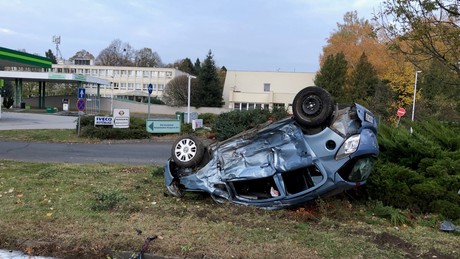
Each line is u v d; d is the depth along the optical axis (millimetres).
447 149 7863
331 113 5809
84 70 102750
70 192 7352
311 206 6387
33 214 5844
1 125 27594
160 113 64438
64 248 4680
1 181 8242
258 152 6305
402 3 8773
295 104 5992
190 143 6816
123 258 4539
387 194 6848
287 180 6270
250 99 64438
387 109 37344
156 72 100312
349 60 58188
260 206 6238
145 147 18766
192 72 109312
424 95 35875
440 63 9617
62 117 40719
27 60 33500
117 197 6562
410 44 9312
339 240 4977
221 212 6102
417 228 5875
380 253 4590
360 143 5680
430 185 6539
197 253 4457
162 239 4832
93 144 19453
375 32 9867
